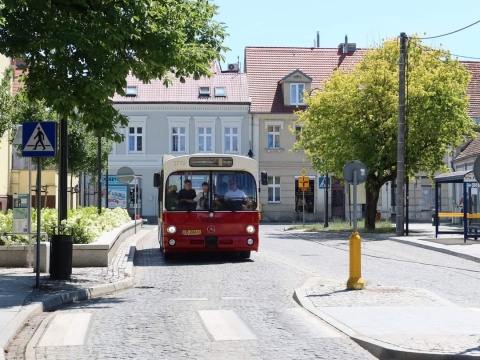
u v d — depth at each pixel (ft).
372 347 30.66
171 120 208.23
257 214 74.38
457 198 178.29
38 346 32.24
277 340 33.12
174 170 74.08
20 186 163.43
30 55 51.70
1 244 64.90
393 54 139.23
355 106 135.33
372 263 74.38
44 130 49.78
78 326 37.11
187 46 56.29
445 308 41.11
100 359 29.58
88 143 152.56
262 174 75.77
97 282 53.42
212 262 74.28
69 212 93.97
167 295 49.65
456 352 28.89
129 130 207.82
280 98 213.05
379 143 135.54
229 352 30.68
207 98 209.56
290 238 119.34
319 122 138.21
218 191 74.28
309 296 45.91
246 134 208.74
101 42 51.42
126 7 52.85
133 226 125.70
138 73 55.67
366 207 142.00
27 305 41.32
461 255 82.58
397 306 41.83
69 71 51.52
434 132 133.80
